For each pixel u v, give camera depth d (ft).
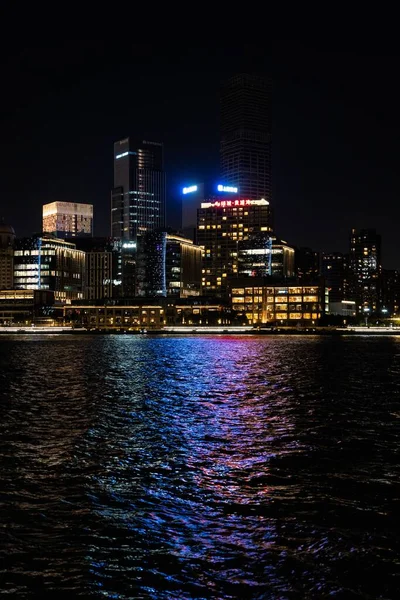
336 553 68.49
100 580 62.85
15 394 214.90
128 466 107.34
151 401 195.11
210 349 554.05
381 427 145.89
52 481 97.66
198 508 84.07
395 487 94.07
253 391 222.89
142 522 78.64
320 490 92.58
